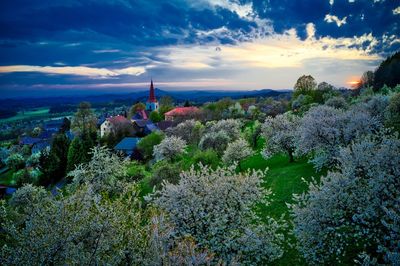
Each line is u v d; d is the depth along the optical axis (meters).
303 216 17.44
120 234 12.66
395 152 16.55
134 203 15.99
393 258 12.12
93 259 11.12
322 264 17.67
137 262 11.88
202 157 49.31
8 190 76.75
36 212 12.73
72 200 13.23
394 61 118.38
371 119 33.03
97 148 37.75
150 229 12.68
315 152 37.19
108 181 34.22
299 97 112.12
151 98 192.00
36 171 85.75
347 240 18.44
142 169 50.66
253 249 16.73
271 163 49.31
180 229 17.16
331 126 32.78
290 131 46.09
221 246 16.67
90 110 143.50
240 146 49.00
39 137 176.50
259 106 144.88
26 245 11.41
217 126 71.75
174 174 40.38
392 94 53.41
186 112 133.50
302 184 32.47
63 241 11.03
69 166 73.38
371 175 16.09
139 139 93.75
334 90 130.12
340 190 16.31
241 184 19.02
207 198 18.06
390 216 13.51
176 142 60.25
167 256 10.89
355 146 18.88
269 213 27.98
